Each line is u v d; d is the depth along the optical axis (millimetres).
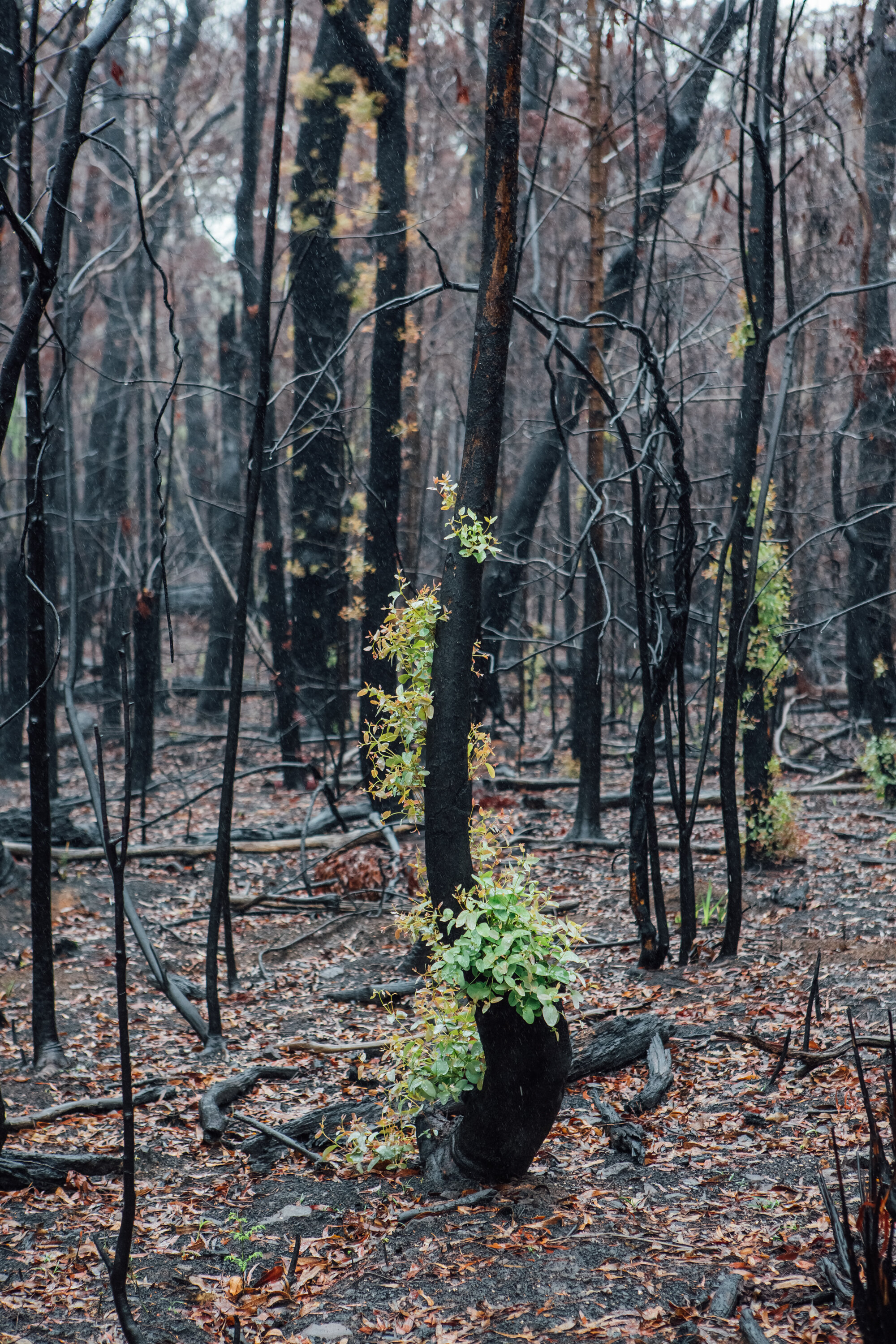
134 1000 8609
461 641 4656
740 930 8914
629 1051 6430
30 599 6668
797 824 12812
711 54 12258
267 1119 6086
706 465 22453
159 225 23578
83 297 22703
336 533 18000
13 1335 3938
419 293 6223
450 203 21234
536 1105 4598
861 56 9875
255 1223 4809
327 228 15547
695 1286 3836
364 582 15180
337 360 16344
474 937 4355
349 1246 4438
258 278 17781
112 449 25094
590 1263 4070
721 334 21156
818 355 19328
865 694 18938
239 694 7668
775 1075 5828
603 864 12422
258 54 17094
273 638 18109
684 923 8508
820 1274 3811
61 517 22438
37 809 6938
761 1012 7125
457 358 26875
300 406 8398
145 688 16531
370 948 10102
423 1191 4895
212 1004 7539
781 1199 4508
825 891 10453
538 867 12422
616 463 15047
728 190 8039
